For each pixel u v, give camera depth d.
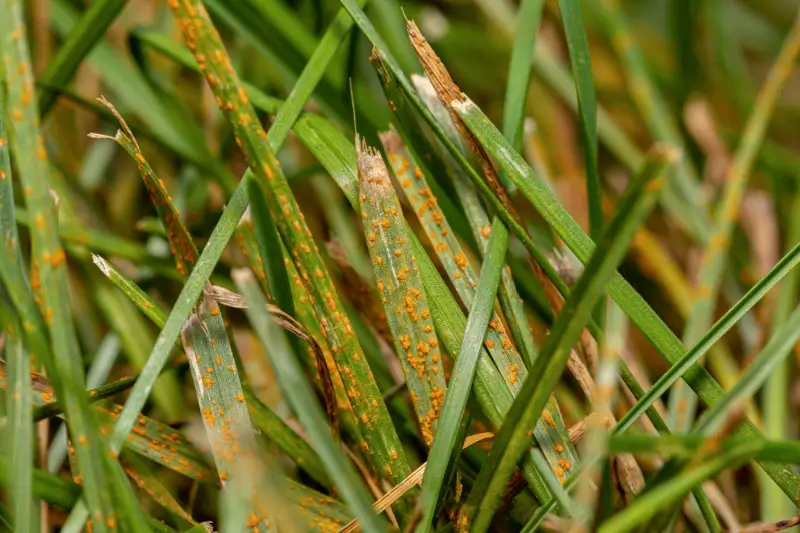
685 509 0.20
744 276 0.24
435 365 0.19
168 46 0.23
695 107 0.25
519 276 0.22
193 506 0.21
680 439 0.17
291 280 0.20
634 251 0.24
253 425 0.20
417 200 0.20
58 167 0.24
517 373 0.19
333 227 0.24
